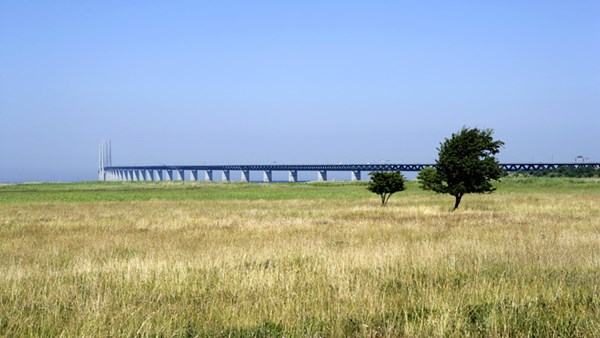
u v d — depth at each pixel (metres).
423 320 10.03
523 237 22.38
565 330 9.46
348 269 14.97
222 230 29.23
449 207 48.91
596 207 45.84
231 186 140.12
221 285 13.43
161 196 85.69
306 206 55.94
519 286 12.69
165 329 9.74
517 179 117.50
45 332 9.90
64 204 64.19
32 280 14.28
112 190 117.00
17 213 48.06
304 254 18.19
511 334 9.58
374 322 10.23
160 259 17.41
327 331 9.73
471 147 44.84
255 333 9.67
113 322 9.98
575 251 18.05
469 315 10.74
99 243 23.56
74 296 12.27
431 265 15.33
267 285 13.21
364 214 41.91
